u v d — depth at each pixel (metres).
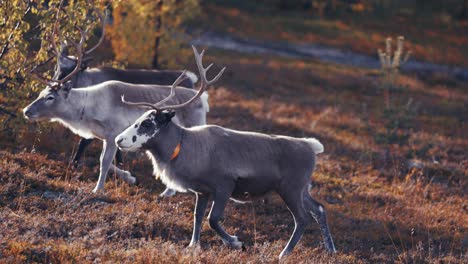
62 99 26.30
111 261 19.16
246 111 51.81
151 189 28.58
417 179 37.12
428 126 57.19
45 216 23.03
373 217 30.17
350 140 46.91
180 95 28.98
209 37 90.19
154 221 24.08
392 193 34.78
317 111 57.88
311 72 76.44
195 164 21.59
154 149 21.77
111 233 22.66
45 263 18.77
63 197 25.53
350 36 105.25
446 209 32.69
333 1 122.19
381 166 40.44
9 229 21.06
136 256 19.84
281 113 54.47
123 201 26.12
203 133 22.02
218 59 74.69
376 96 69.56
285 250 22.55
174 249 21.00
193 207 27.23
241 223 26.52
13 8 29.09
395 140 42.12
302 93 66.56
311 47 96.25
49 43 30.23
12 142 31.42
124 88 27.81
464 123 61.12
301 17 115.44
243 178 22.03
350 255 23.97
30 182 26.25
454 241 27.81
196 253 20.64
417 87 78.06
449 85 84.56
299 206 22.75
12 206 23.80
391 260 24.52
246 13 110.69
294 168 22.55
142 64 56.44
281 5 120.88
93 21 31.91
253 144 22.27
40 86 30.27
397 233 28.16
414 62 95.69
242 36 95.00
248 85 65.19
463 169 41.50
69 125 27.02
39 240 20.41
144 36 56.12
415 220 30.27
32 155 29.39
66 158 30.67
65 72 31.11
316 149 23.19
